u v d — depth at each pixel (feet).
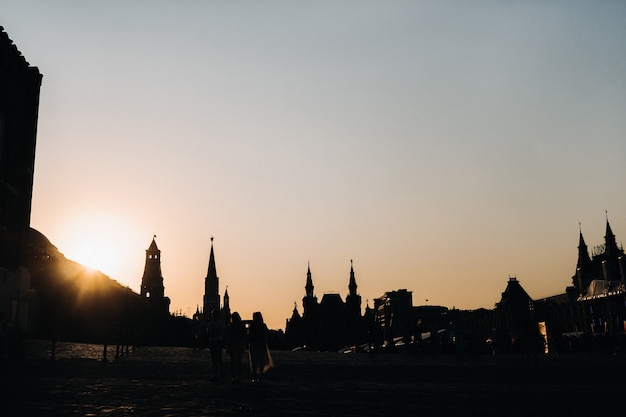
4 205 168.14
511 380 77.51
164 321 434.71
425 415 40.42
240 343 68.64
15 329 103.55
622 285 355.36
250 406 44.27
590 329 388.37
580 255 460.14
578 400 50.75
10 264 173.27
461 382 73.31
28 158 181.88
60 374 74.90
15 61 171.94
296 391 58.34
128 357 136.98
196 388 59.31
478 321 480.23
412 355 230.48
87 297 305.32
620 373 92.84
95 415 38.32
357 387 64.34
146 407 42.93
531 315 408.46
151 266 610.65
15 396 48.60
